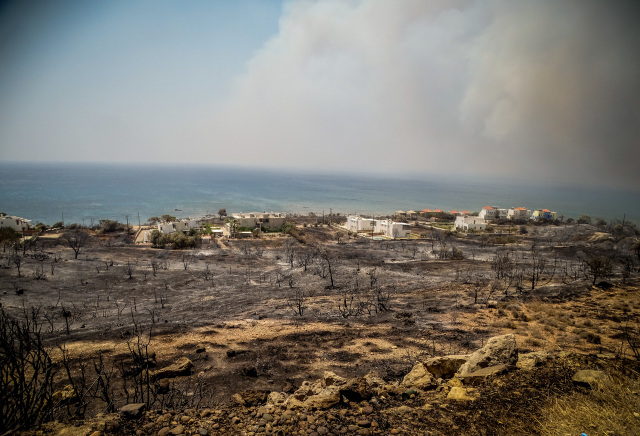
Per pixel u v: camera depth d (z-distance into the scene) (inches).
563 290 1501.0
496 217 5231.3
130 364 751.1
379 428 280.1
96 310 1395.2
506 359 442.3
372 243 3368.6
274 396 406.9
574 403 313.3
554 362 449.7
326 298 1601.9
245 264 2474.2
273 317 1246.3
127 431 261.9
